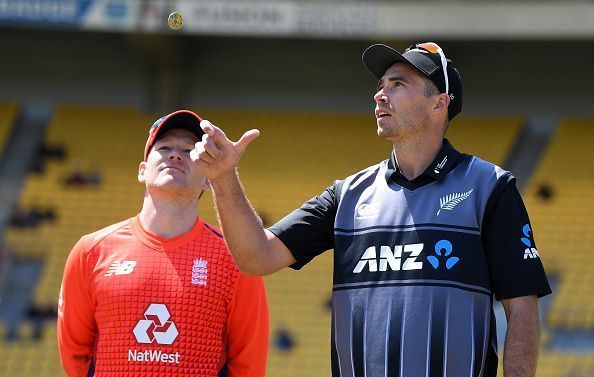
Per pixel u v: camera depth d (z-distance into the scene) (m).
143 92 71.94
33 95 71.50
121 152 67.25
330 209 12.62
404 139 12.34
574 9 61.50
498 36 62.09
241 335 14.32
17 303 54.34
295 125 70.12
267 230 12.49
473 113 69.94
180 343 13.56
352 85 71.69
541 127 69.31
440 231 11.71
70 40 72.19
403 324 11.44
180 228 14.15
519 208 11.92
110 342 13.58
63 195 62.84
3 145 67.31
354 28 62.22
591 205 61.03
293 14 62.38
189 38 69.81
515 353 11.48
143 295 13.64
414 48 12.77
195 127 14.21
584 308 53.09
